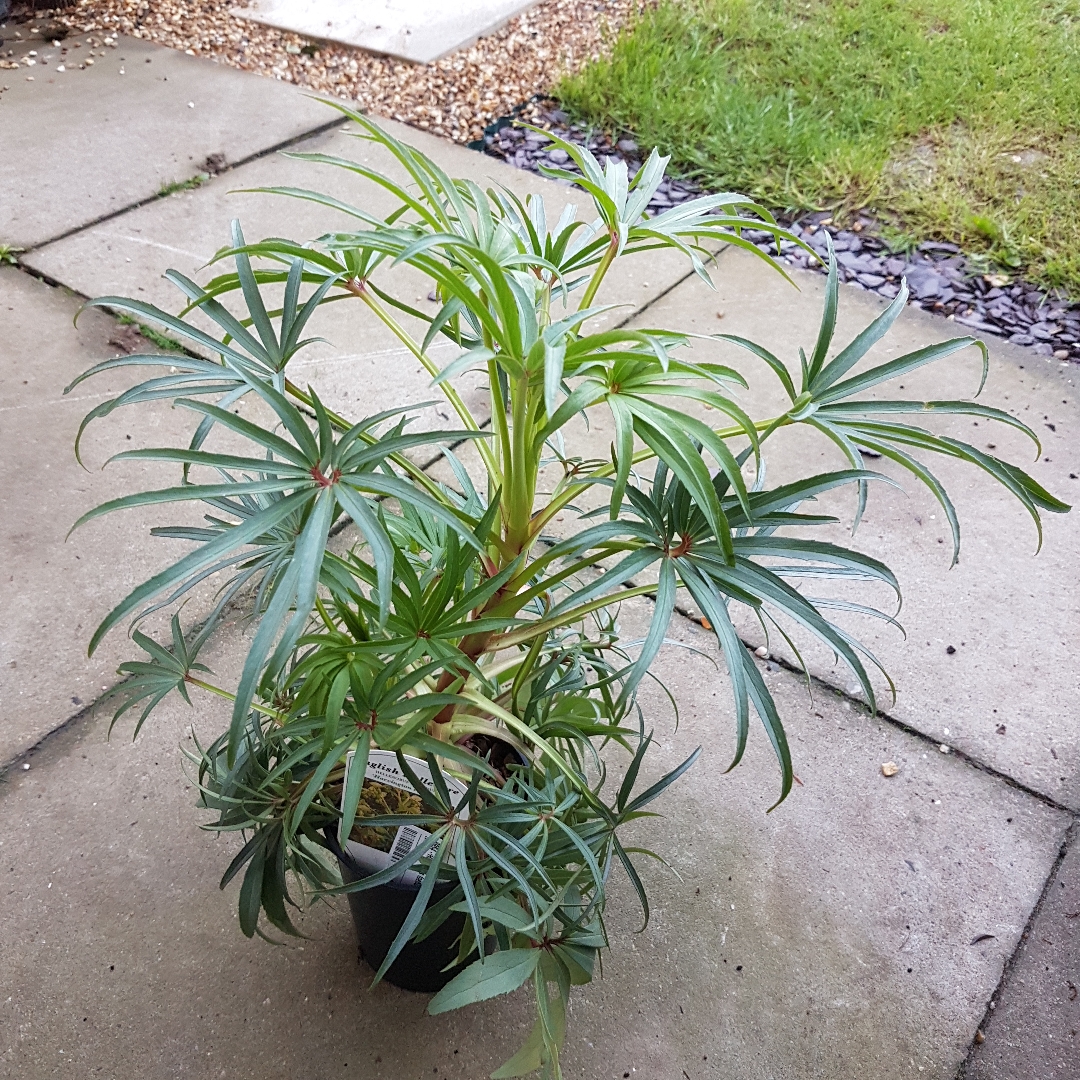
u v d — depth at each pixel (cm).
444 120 336
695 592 94
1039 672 190
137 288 257
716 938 154
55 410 224
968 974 151
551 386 75
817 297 271
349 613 103
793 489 97
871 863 164
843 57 356
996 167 310
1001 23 370
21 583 191
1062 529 215
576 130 335
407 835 112
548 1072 137
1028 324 264
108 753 168
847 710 184
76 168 297
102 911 150
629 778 114
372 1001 144
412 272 275
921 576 206
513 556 109
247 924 117
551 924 115
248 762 113
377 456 87
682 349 252
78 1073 135
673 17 378
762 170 314
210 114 329
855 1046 143
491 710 109
